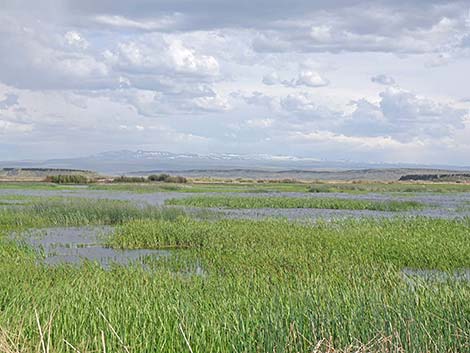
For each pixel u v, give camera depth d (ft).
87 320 29.37
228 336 27.09
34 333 26.84
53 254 62.95
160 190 220.23
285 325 28.76
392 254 57.77
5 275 45.14
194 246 67.87
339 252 58.49
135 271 47.88
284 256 55.06
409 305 31.78
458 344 26.91
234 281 42.09
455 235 71.41
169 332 27.14
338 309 30.83
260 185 281.33
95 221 93.30
